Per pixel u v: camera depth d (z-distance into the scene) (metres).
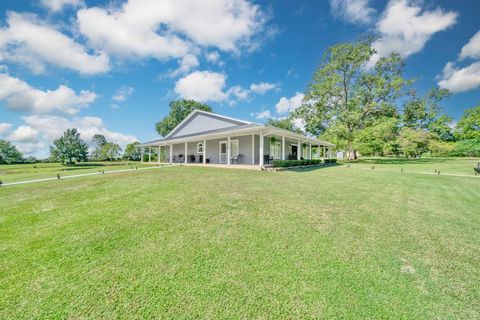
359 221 3.82
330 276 2.24
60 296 1.96
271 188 6.51
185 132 21.80
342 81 25.81
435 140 36.12
